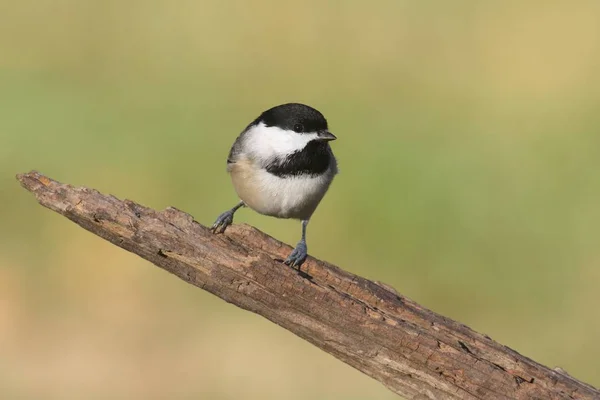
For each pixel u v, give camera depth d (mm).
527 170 13906
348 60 16953
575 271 11750
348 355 6113
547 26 17797
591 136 14891
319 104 15812
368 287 6445
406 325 5992
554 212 12898
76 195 6051
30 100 14961
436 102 16062
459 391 5941
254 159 7738
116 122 14562
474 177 13711
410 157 14141
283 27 17562
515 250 12258
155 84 15945
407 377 6035
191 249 6098
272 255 6551
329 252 12375
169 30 17406
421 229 12617
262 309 6145
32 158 13523
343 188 13125
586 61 17062
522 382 5902
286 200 7824
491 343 6082
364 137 14656
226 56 16750
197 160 13719
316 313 6051
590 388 5957
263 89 16109
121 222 6066
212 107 15227
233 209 8312
